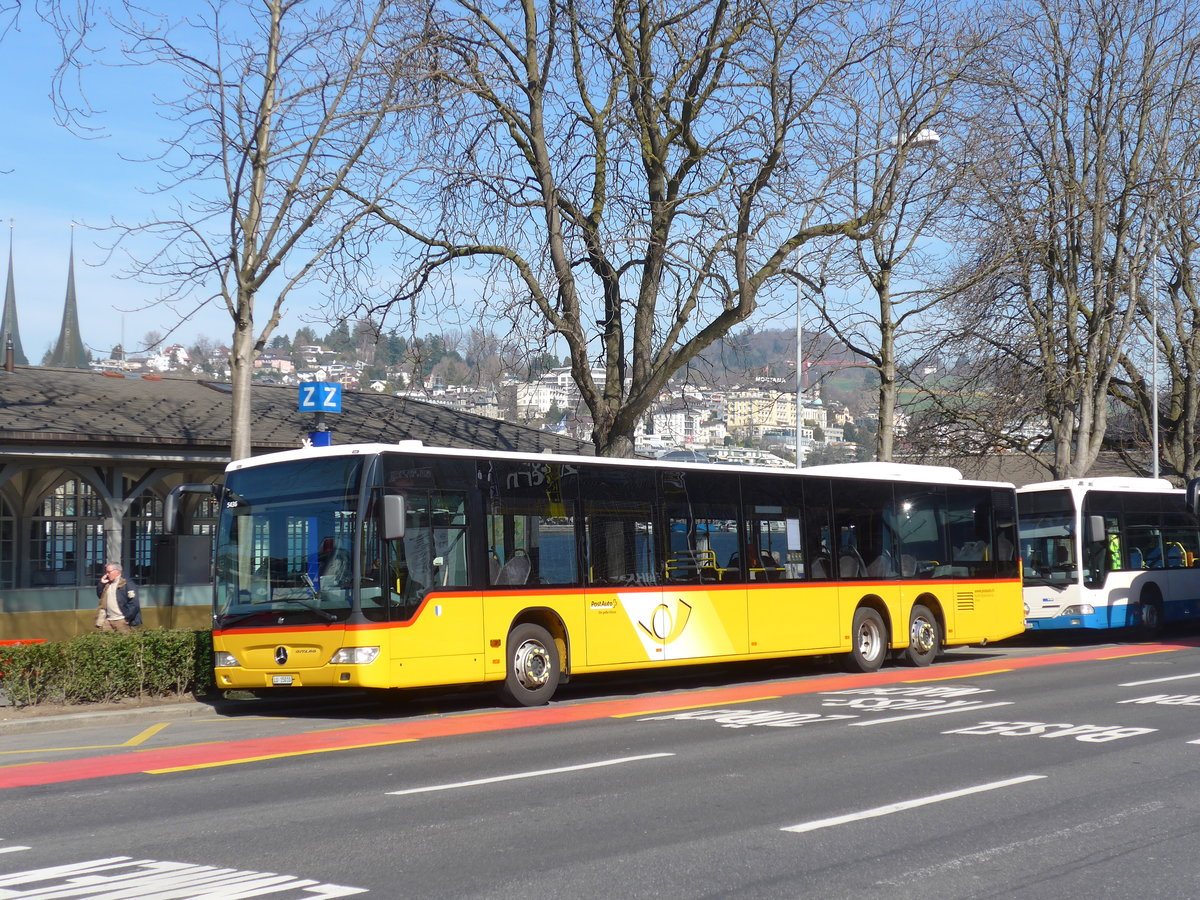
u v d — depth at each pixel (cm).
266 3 1822
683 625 1844
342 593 1493
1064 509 2842
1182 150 3506
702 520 1905
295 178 1775
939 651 2300
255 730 1453
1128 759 1147
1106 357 3578
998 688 1819
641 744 1273
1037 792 980
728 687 1936
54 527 2556
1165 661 2295
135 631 1716
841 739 1291
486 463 1633
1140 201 3400
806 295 2902
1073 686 1833
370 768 1130
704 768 1102
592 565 1741
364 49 1841
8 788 1045
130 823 876
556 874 714
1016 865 742
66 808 942
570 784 1022
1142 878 713
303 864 738
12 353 2828
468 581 1587
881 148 2422
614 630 1752
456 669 1557
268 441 2583
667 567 1838
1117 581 2855
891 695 1741
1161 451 4419
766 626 1969
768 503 2012
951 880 705
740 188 2259
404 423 3131
